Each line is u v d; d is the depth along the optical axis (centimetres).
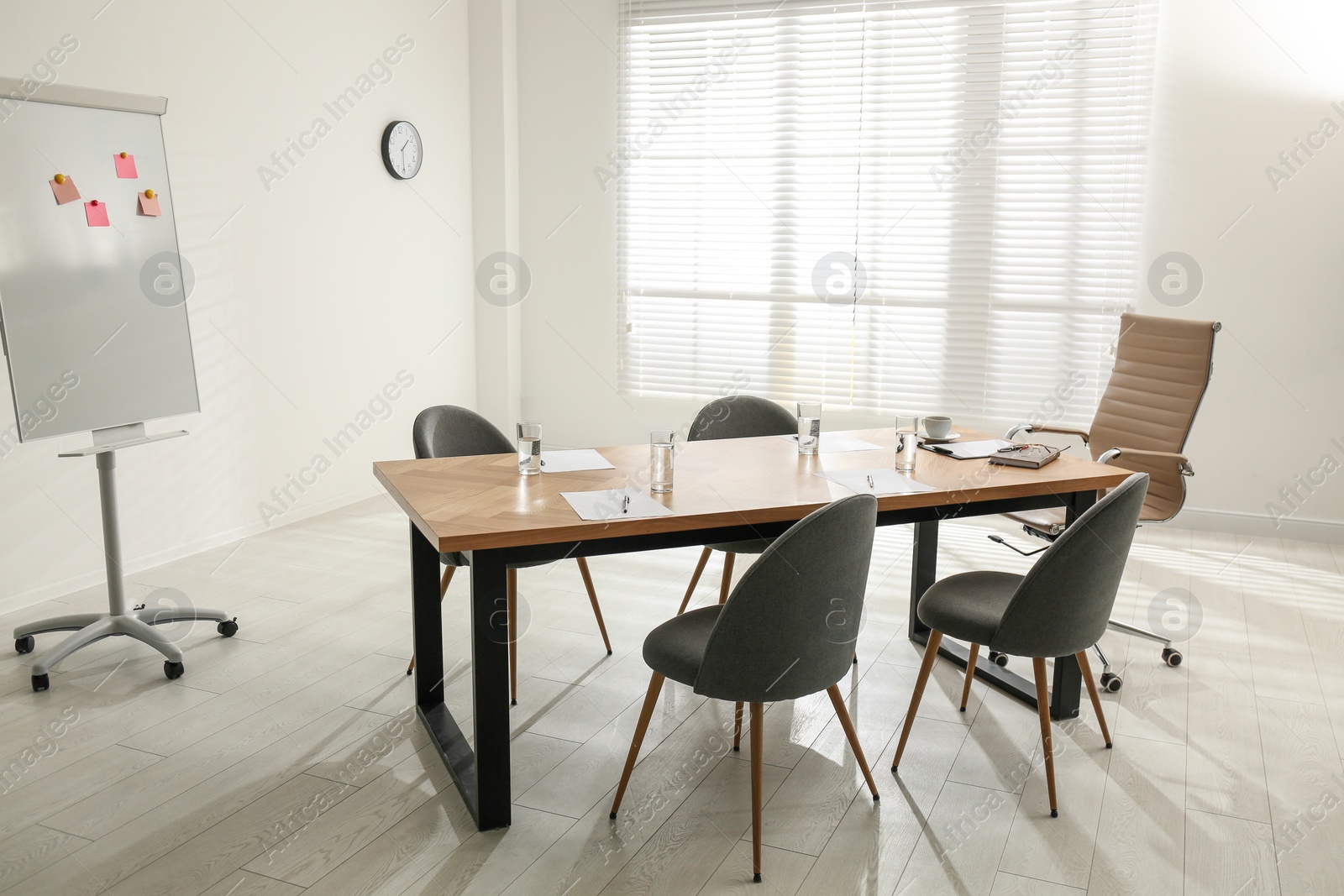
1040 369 508
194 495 423
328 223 482
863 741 270
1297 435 471
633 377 589
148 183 335
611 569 421
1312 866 214
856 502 205
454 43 558
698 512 235
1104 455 338
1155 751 266
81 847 215
